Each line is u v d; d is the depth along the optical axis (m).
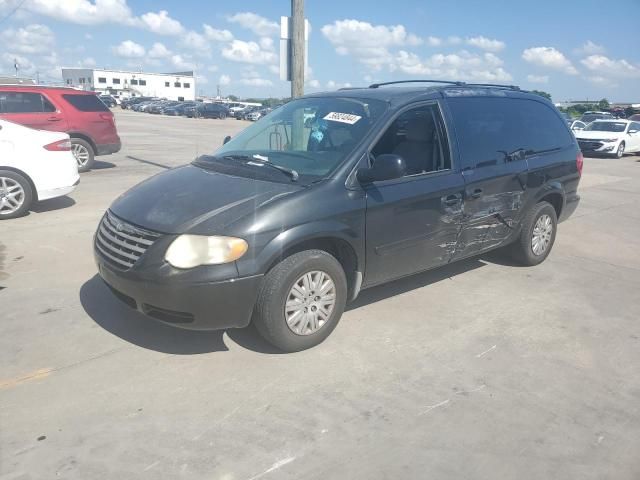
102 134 12.04
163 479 2.63
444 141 4.76
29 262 5.69
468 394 3.46
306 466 2.76
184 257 3.42
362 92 4.93
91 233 6.86
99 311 4.49
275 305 3.64
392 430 3.07
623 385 3.64
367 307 4.78
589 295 5.30
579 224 8.50
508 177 5.28
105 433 2.96
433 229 4.60
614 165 17.89
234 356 3.83
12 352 3.80
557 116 6.26
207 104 50.88
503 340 4.25
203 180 4.11
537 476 2.74
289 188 3.84
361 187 4.05
